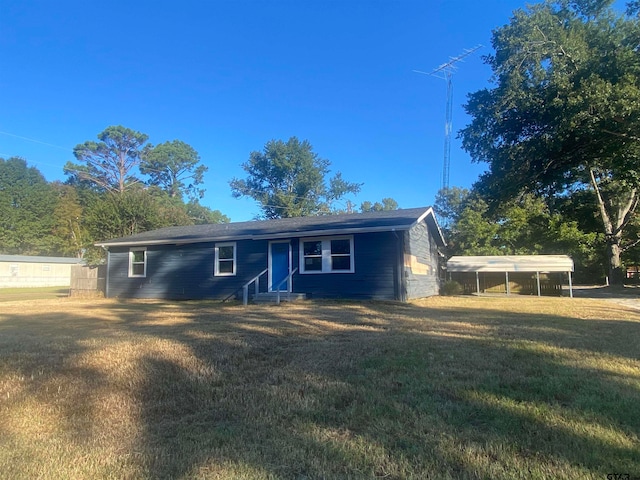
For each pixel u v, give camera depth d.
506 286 21.31
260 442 3.14
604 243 31.88
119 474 2.69
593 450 2.87
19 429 3.53
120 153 59.66
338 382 4.50
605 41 18.20
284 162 47.69
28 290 30.41
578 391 4.09
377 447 2.99
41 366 5.26
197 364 5.27
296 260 15.55
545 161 20.36
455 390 4.16
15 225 50.22
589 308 12.27
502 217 31.03
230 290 16.53
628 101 15.66
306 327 8.12
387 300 14.09
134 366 5.12
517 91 18.77
